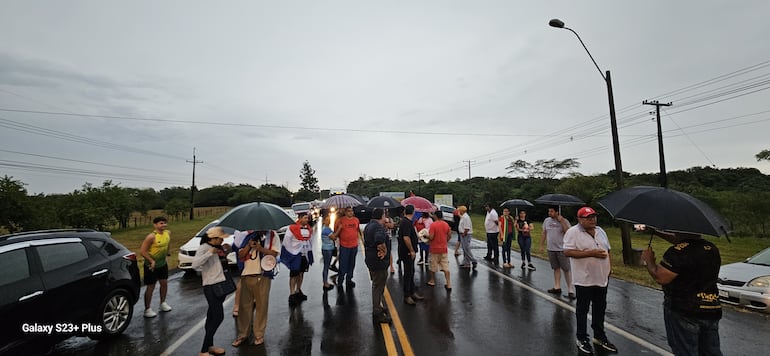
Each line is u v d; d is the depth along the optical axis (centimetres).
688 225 310
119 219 2869
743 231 2366
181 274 999
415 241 690
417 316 599
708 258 327
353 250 790
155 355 461
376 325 557
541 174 5628
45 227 1617
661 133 2145
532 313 614
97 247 525
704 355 330
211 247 457
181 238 1859
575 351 459
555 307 648
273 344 489
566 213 2984
